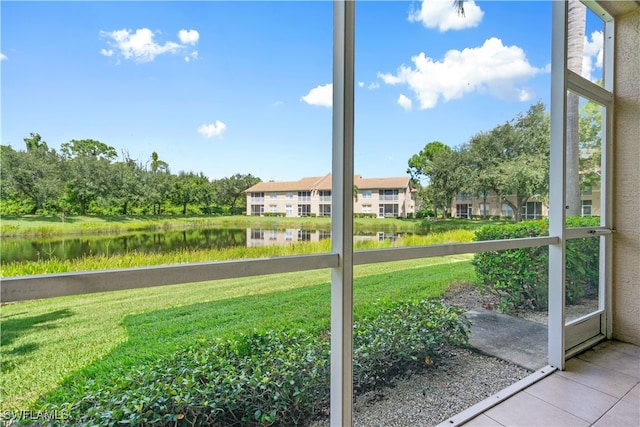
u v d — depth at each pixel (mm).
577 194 2561
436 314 1959
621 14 2602
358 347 1672
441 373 1898
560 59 2092
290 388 1360
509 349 2199
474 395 1813
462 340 2037
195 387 1144
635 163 2549
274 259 1138
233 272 1058
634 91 2547
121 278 882
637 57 2533
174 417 1096
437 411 1681
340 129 1272
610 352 2402
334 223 1290
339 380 1269
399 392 1738
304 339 1417
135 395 1030
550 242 2072
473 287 2158
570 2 2686
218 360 1203
